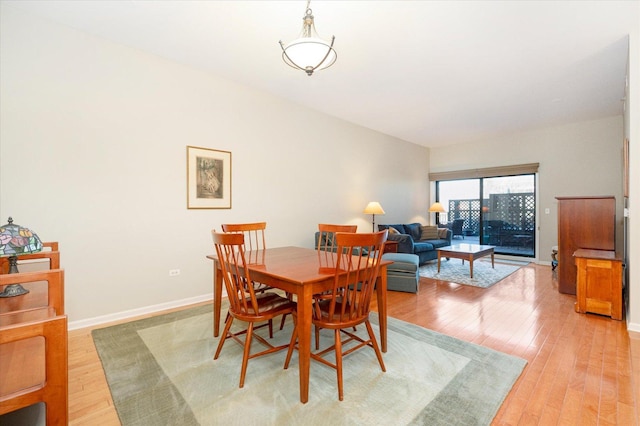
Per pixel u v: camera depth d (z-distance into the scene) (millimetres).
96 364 2131
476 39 2816
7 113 2441
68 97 2705
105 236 2908
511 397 1767
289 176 4488
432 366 2109
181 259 3406
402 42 2871
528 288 4168
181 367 2092
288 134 4461
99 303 2879
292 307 2121
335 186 5227
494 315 3129
